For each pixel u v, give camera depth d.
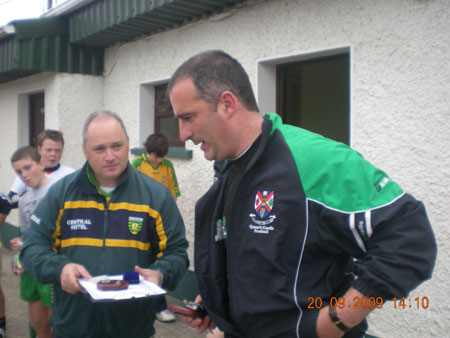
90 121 1.96
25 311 4.58
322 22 3.27
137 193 2.07
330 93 5.90
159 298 4.07
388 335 2.98
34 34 5.21
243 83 1.44
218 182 1.65
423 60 2.74
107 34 5.00
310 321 1.30
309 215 1.29
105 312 1.98
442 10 2.64
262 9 3.71
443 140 2.66
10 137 7.14
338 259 1.36
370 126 3.01
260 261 1.35
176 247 2.11
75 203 2.02
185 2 3.85
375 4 2.96
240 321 1.42
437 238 2.70
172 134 5.08
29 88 6.41
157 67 4.89
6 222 7.43
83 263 1.99
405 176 2.84
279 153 1.39
